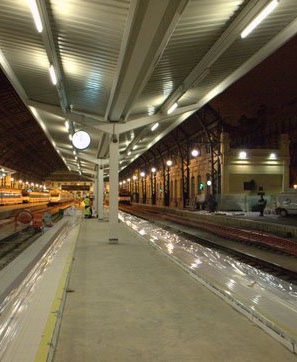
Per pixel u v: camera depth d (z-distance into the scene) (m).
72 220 24.11
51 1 6.91
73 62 9.77
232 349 4.17
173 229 24.84
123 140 22.81
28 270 7.04
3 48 9.52
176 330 4.77
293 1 6.92
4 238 18.55
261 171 34.31
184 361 3.86
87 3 6.80
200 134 40.28
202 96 13.48
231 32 7.79
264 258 13.07
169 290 6.86
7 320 4.45
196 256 10.17
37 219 21.28
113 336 4.57
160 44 7.57
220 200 32.34
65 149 28.05
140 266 9.23
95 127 13.66
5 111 40.31
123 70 9.20
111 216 13.66
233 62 10.02
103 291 6.80
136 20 6.64
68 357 3.96
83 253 11.32
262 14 6.84
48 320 4.47
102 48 8.60
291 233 16.86
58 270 7.80
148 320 5.17
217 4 6.84
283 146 34.66
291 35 8.20
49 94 12.70
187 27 7.66
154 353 4.05
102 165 27.53
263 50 9.00
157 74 10.50
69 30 8.00
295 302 5.68
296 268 11.12
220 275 7.63
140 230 18.44
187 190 44.31
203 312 5.54
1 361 3.37
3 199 49.31
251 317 5.14
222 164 33.78
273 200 29.53
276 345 4.29
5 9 7.53
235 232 20.19
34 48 9.22
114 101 11.54
